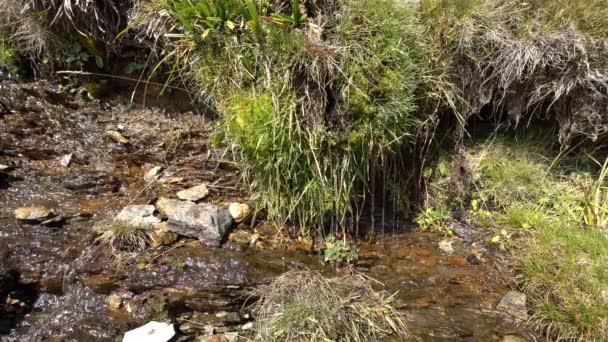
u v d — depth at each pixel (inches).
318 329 105.5
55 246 120.7
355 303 113.3
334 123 122.2
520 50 136.2
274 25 120.5
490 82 143.3
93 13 144.3
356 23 125.2
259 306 112.7
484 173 146.6
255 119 119.4
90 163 144.6
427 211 142.9
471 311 117.4
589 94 138.3
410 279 125.2
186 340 106.4
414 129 138.8
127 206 131.0
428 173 144.7
